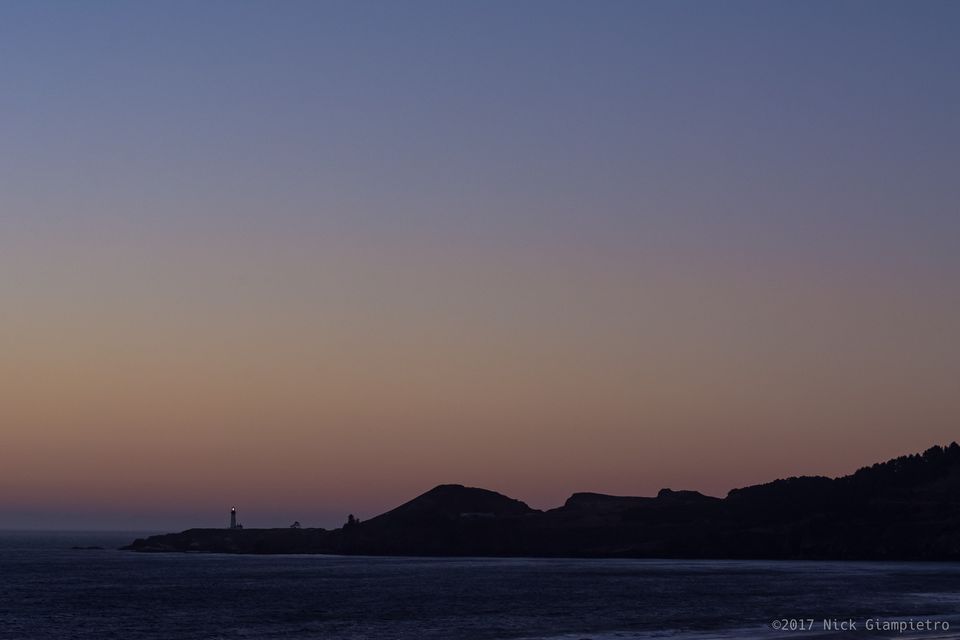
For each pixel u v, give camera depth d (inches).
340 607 5088.6
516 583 7096.5
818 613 4382.4
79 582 7455.7
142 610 5012.3
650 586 6633.9
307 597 5812.0
